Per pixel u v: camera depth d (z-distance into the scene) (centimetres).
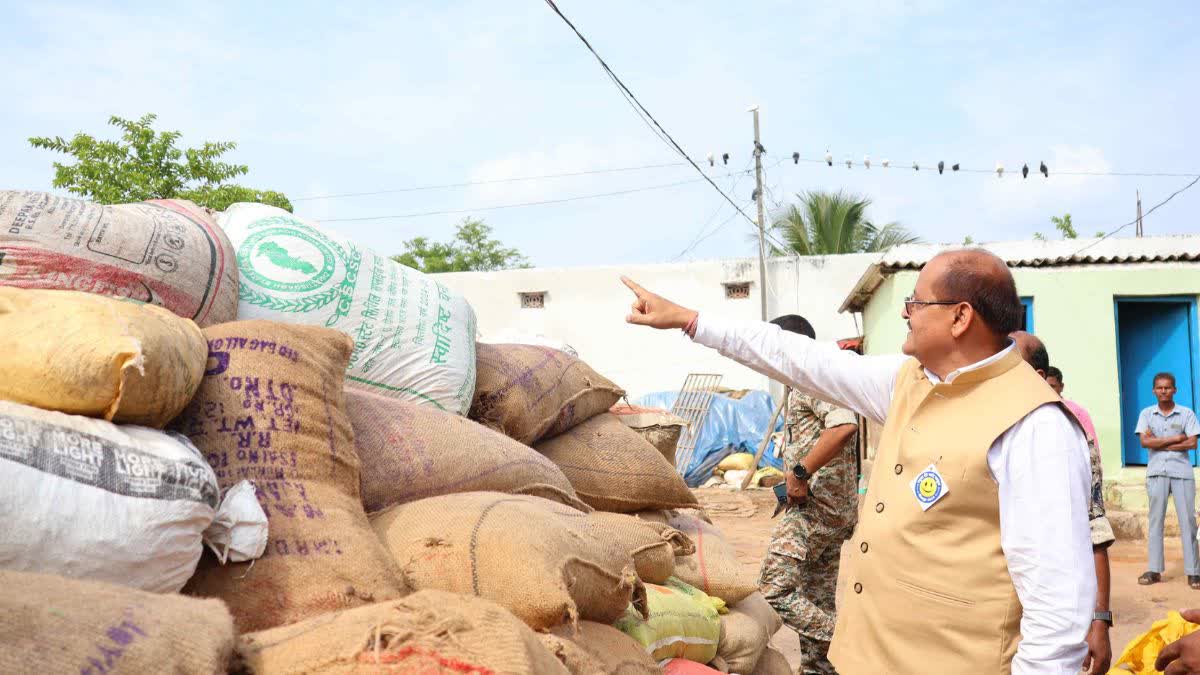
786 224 2445
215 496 179
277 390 214
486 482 269
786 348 271
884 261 1191
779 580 438
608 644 236
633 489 355
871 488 243
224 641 133
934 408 229
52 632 114
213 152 1327
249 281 277
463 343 321
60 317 174
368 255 312
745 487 1425
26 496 148
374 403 267
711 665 326
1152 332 1195
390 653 138
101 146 1266
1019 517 207
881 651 231
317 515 202
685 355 1816
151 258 232
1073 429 212
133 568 161
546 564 213
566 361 373
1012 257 1162
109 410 170
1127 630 608
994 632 213
